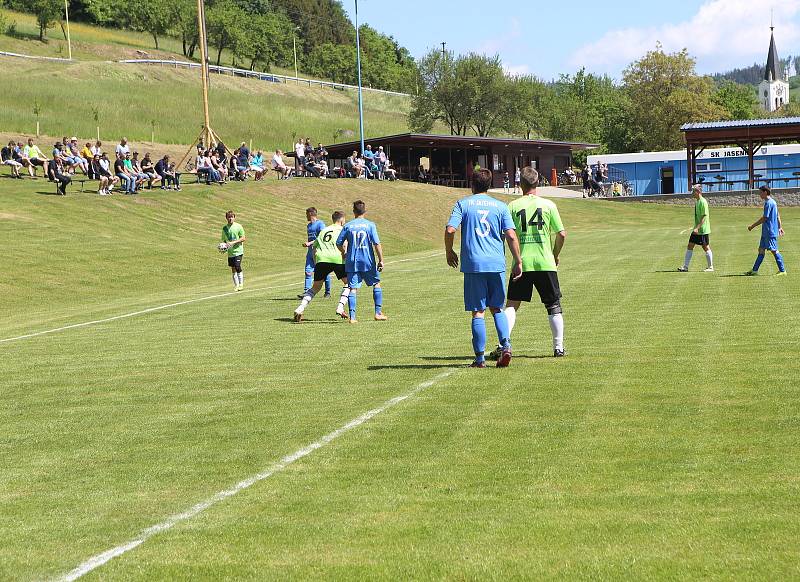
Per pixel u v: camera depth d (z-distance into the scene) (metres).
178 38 138.88
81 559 4.98
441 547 4.91
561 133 103.62
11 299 23.06
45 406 9.26
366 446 7.08
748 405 7.73
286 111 91.19
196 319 16.75
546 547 4.84
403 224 45.62
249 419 8.21
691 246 20.62
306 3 168.62
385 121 102.88
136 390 9.89
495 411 7.99
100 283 26.00
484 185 10.10
